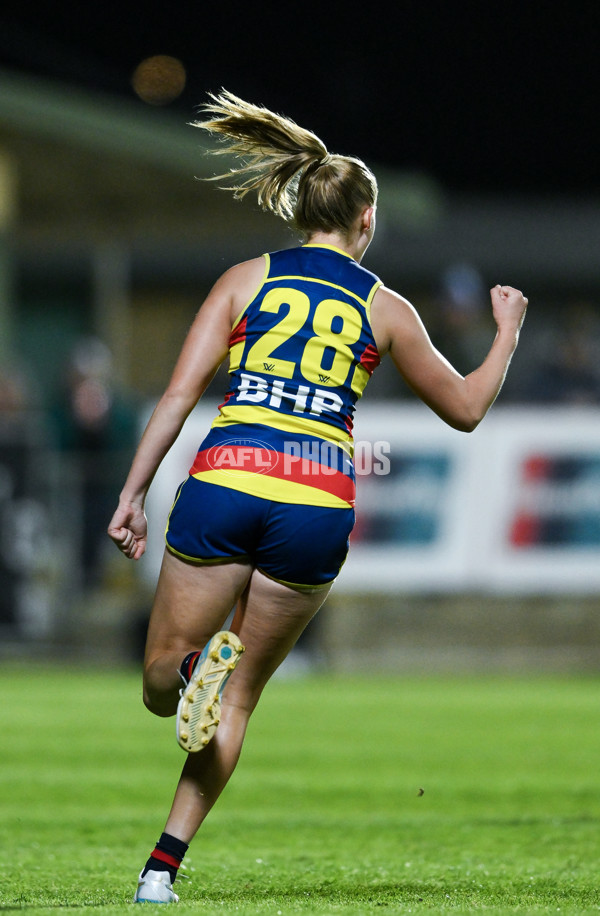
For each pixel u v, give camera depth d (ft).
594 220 278.26
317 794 74.59
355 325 41.75
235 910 36.99
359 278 42.47
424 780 80.07
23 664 164.76
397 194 232.53
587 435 162.50
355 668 163.53
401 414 163.43
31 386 237.86
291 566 40.75
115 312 241.35
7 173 218.38
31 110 211.20
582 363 181.78
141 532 42.11
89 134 214.48
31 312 260.21
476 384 43.62
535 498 162.91
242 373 41.52
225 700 42.37
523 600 163.73
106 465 165.89
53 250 244.42
